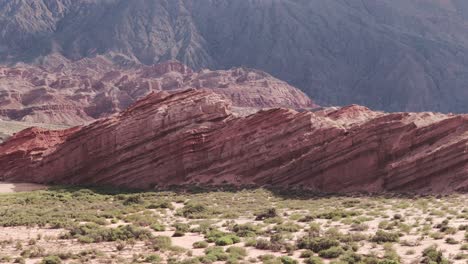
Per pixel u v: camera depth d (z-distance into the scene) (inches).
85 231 2108.8
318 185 3341.5
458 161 2974.9
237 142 3666.3
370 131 3280.0
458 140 3029.0
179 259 1656.0
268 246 1792.6
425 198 2827.3
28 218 2512.3
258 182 3516.2
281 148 3513.8
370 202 2800.2
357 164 3260.3
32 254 1732.3
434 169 3019.2
